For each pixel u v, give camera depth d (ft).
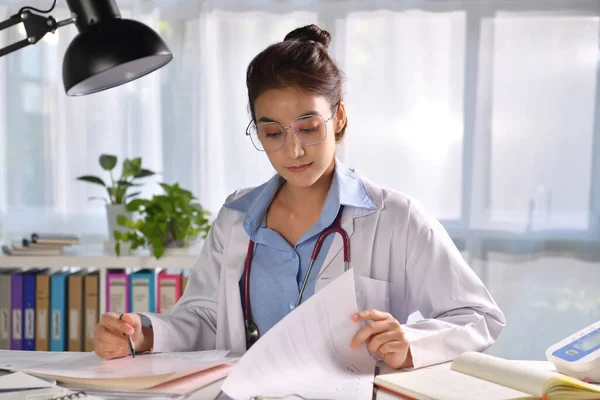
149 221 8.59
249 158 9.93
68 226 10.07
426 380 3.38
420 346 3.76
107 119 9.96
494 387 3.25
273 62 3.97
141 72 4.30
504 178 9.89
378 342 3.61
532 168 9.85
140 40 3.96
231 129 9.93
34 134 10.01
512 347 9.99
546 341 9.95
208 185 9.92
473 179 9.89
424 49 9.80
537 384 3.15
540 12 9.70
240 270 4.49
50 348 8.86
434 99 9.84
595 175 9.80
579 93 9.75
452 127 9.86
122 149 9.99
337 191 4.38
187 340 4.36
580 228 9.86
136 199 8.74
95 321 8.80
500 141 9.86
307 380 3.38
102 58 3.88
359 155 9.94
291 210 4.51
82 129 9.98
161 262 8.61
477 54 9.77
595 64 9.71
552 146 9.82
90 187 10.04
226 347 4.53
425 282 4.34
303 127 3.95
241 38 9.87
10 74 9.93
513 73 9.78
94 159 10.02
